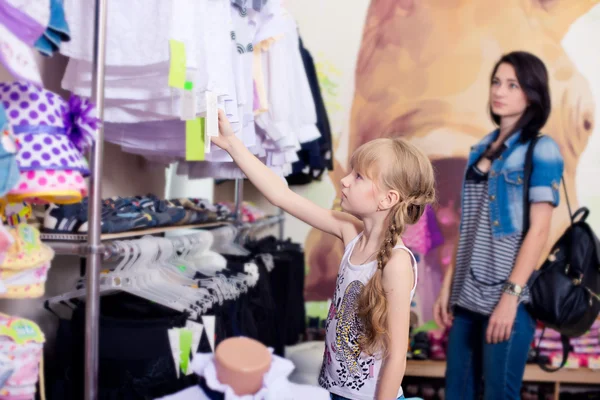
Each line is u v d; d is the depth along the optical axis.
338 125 3.61
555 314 2.80
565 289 2.82
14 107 0.89
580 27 3.38
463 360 3.04
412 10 3.53
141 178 2.33
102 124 1.06
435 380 3.37
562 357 3.10
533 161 2.99
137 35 1.20
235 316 1.63
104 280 1.40
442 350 3.29
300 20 3.63
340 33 3.61
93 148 1.05
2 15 0.75
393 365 1.20
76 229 1.17
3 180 0.75
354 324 1.29
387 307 1.23
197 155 1.26
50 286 1.60
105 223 1.32
